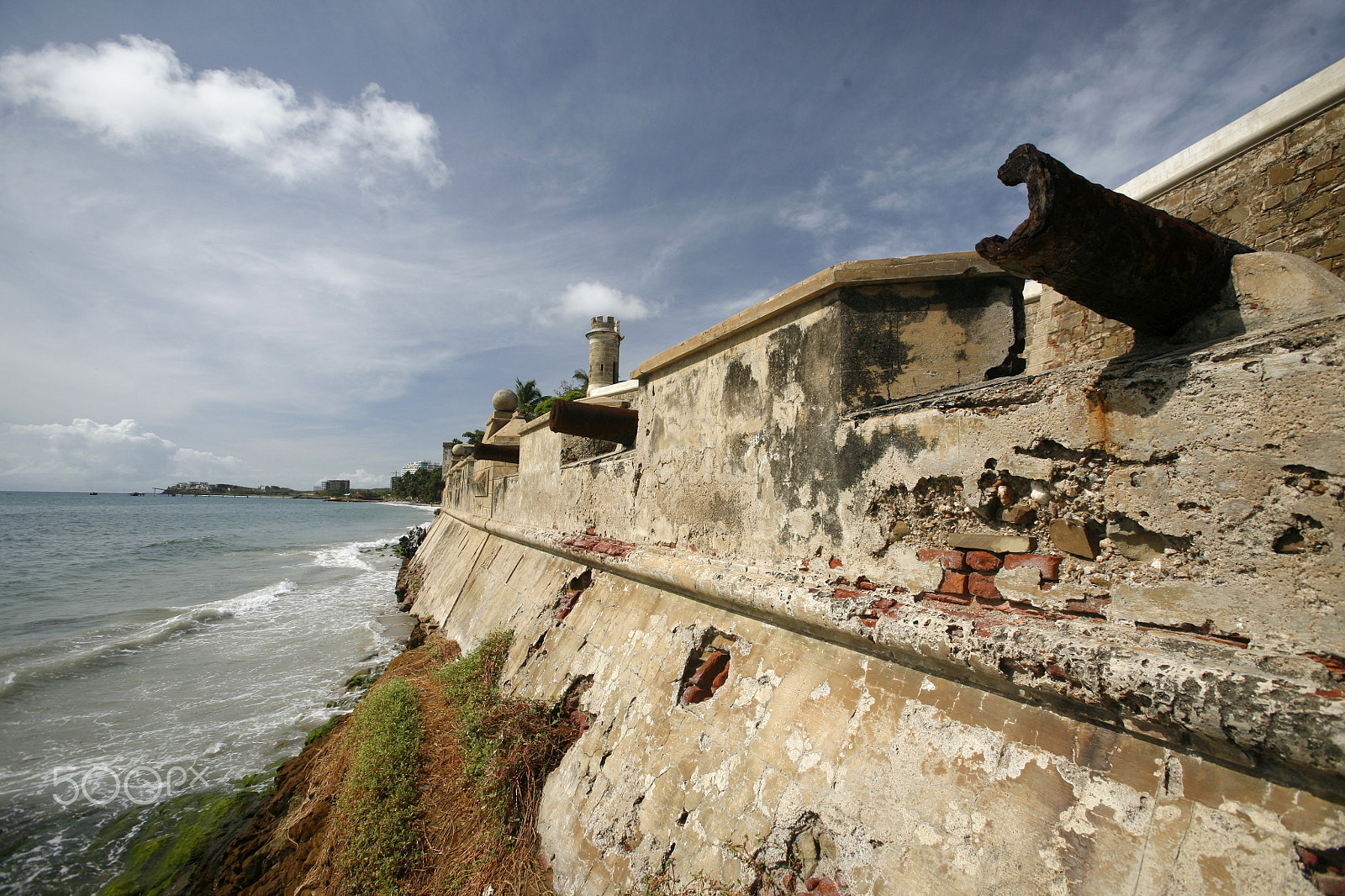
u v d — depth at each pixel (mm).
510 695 6055
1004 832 2111
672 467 4871
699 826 3176
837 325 3188
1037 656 2154
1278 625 1737
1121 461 2125
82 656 11266
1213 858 1690
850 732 2801
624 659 4758
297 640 12555
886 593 2850
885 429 2920
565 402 6348
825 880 2520
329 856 4832
